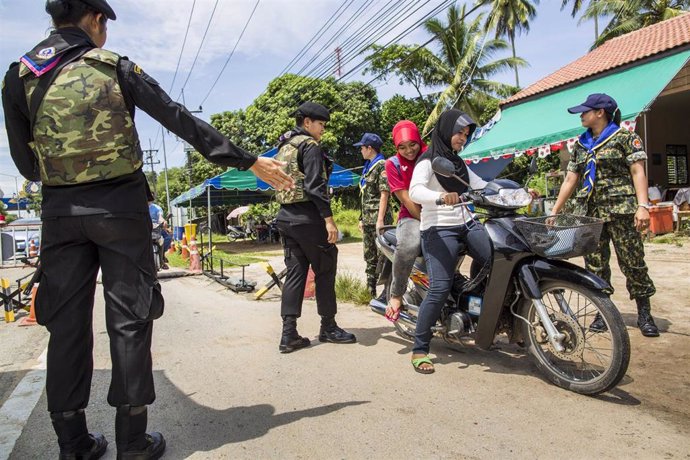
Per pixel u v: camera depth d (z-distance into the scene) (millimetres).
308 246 3783
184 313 5426
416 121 28203
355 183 15445
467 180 3414
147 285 2148
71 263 2115
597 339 3785
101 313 5613
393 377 3203
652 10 22000
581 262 7645
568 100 11648
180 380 3250
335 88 26578
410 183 3500
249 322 4848
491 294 3133
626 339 2637
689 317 4434
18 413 2811
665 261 7664
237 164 2238
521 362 3434
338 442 2365
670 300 5086
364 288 5832
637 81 10023
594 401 2754
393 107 29406
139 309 2111
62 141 1985
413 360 3342
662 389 2893
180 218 25438
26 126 2164
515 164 21719
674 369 3199
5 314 5895
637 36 14242
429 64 25047
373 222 5555
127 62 2088
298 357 3664
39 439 2494
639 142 3760
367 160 5711
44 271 2139
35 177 2318
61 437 2168
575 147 4160
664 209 11531
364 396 2902
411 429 2477
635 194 3818
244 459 2234
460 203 3074
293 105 25922
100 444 2332
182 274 9406
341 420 2592
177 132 2137
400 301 3863
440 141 3314
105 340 4398
